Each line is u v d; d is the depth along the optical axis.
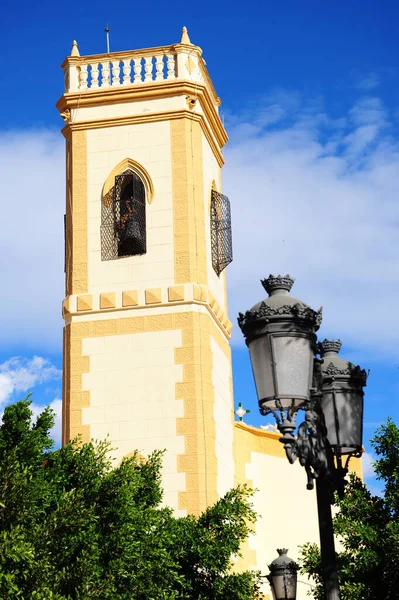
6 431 19.41
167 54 31.16
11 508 18.06
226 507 22.98
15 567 17.47
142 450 28.12
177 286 29.30
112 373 28.94
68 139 31.20
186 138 30.41
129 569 20.27
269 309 11.70
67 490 20.44
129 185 30.83
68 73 31.39
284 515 33.09
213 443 28.38
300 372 11.61
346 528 19.19
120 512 20.20
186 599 22.56
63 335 29.84
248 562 32.12
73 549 18.58
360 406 13.77
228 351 31.94
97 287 29.69
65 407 28.98
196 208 30.08
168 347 28.92
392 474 19.17
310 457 11.83
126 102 30.88
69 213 30.61
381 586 18.66
